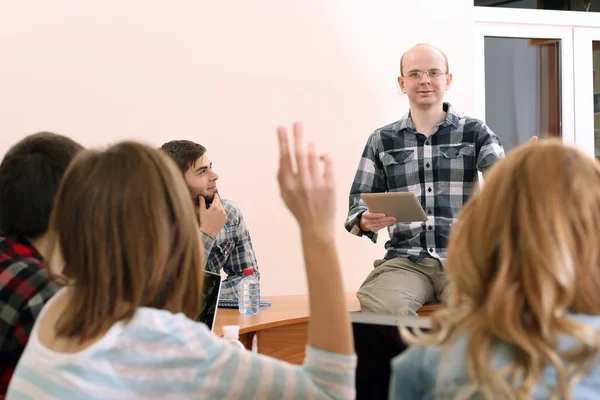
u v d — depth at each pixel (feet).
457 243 3.57
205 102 13.88
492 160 11.73
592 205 3.30
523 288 3.27
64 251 3.84
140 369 3.54
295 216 3.75
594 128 17.02
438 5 15.35
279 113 14.37
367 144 12.63
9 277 4.87
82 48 13.07
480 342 3.30
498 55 16.51
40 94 12.80
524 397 3.14
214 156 13.93
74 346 3.67
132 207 3.75
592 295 3.29
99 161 3.88
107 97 13.21
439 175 12.05
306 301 11.04
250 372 3.61
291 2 14.44
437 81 12.03
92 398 3.48
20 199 5.09
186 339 3.61
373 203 10.66
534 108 16.71
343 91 14.78
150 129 13.51
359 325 4.27
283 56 14.39
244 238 11.14
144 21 13.47
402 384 3.62
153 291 3.74
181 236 3.89
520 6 16.57
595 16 16.90
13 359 4.76
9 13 12.66
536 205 3.29
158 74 13.56
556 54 16.85
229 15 14.03
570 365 3.18
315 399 3.59
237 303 10.05
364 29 14.92
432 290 11.73
